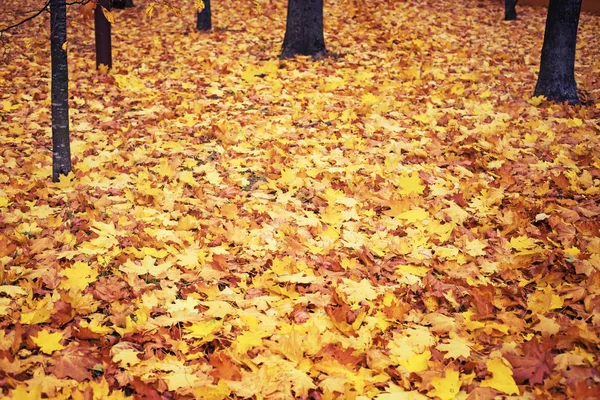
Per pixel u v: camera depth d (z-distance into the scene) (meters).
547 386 2.94
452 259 4.46
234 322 3.57
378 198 5.48
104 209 5.23
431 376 3.06
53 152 5.78
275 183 5.89
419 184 5.64
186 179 5.85
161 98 8.75
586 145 6.77
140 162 6.40
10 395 2.69
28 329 3.30
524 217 5.16
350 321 3.62
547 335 3.41
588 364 3.12
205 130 7.43
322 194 5.55
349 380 2.99
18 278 3.96
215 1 17.62
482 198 5.49
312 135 7.22
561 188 5.72
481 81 9.87
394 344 3.38
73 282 3.87
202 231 4.79
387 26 13.87
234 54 11.53
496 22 15.39
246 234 4.77
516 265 4.33
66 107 5.73
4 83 9.45
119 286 3.96
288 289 4.02
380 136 7.18
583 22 15.05
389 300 3.81
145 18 15.65
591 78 10.04
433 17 15.30
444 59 11.20
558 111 8.12
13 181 5.63
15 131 7.22
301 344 3.22
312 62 10.77
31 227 4.72
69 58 11.17
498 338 3.49
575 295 3.82
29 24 14.55
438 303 3.93
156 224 4.91
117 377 3.05
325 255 4.49
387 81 9.46
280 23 14.70
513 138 7.10
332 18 14.65
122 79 9.47
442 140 7.07
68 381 2.95
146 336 3.43
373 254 4.61
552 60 8.59
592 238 4.64
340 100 8.53
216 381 3.02
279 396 2.88
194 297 3.89
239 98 8.68
